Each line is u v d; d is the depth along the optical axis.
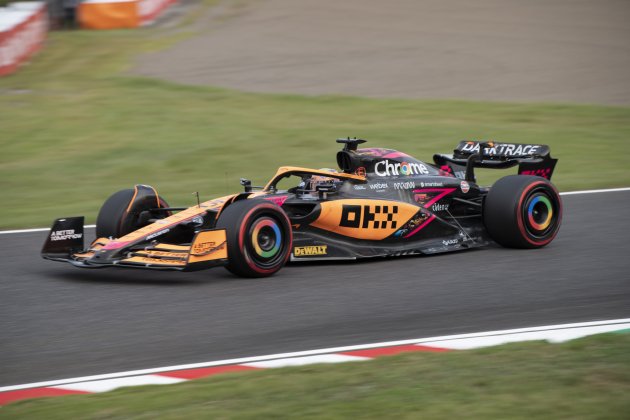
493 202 33.22
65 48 94.81
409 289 27.55
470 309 25.05
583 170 53.09
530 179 33.38
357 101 73.50
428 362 19.59
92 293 27.17
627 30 104.69
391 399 17.08
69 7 108.31
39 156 57.50
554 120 67.38
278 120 66.75
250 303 25.75
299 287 27.75
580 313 24.44
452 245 33.62
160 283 28.41
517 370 18.84
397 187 33.41
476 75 83.56
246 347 21.53
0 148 59.50
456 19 112.00
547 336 22.03
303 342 21.91
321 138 61.56
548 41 98.81
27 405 17.19
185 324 23.59
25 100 72.94
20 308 25.59
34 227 39.69
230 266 28.36
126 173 53.34
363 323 23.64
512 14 115.12
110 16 108.12
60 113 68.75
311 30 105.06
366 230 32.16
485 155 37.16
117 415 16.39
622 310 24.70
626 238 35.47
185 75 82.94
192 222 29.83
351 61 89.25
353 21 110.81
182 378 19.23
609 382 17.86
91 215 42.50
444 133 62.94
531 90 77.81
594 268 30.25
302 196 32.09
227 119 66.69
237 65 87.38
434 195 34.12
